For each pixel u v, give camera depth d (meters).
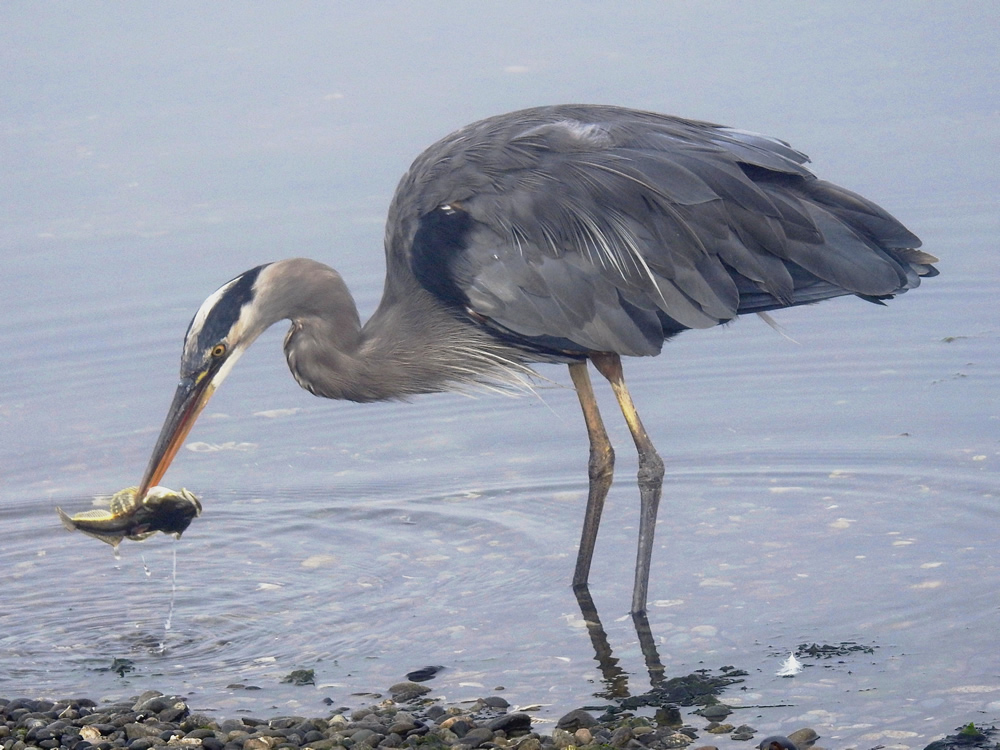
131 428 16.14
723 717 9.28
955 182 20.75
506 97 24.86
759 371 16.84
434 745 9.05
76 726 9.62
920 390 15.64
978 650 9.88
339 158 23.42
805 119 23.31
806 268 11.07
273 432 16.06
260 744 9.11
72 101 26.44
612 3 30.45
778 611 10.91
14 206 22.22
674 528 12.87
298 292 11.24
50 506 14.35
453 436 15.74
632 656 10.40
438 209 11.20
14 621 11.77
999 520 12.23
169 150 24.22
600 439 11.89
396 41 28.80
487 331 11.60
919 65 25.33
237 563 12.80
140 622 11.63
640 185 10.97
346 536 13.29
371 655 10.75
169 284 19.59
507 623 11.18
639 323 11.05
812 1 29.67
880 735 8.80
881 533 12.27
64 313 18.98
